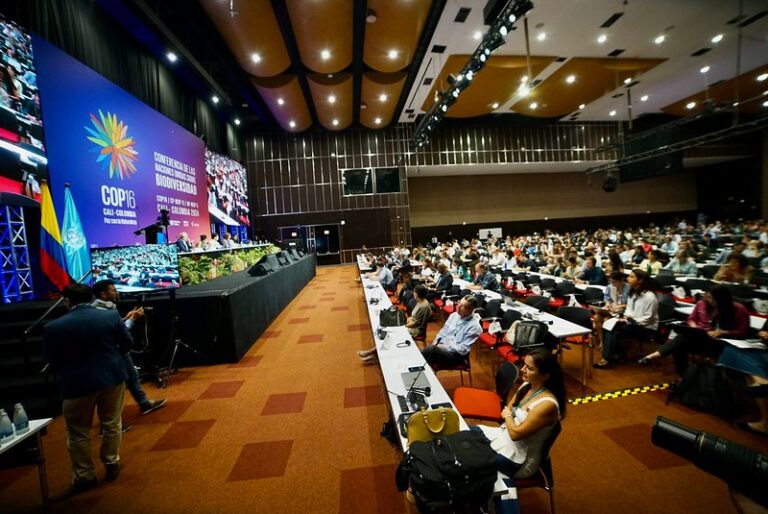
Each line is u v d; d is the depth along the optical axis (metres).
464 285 7.30
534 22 8.91
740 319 3.43
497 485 1.66
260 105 14.19
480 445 1.57
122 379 2.68
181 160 10.61
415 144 15.05
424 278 8.53
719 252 9.37
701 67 12.14
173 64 10.10
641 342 4.81
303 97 13.25
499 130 18.53
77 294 2.57
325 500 2.37
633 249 10.23
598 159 19.19
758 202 20.56
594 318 5.04
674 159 15.28
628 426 3.07
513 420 2.05
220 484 2.57
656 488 2.35
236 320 5.14
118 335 2.72
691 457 1.15
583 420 3.20
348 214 17.91
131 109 8.30
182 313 4.93
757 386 2.88
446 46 9.83
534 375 2.03
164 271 4.63
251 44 8.72
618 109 16.84
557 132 18.91
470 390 2.95
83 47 7.00
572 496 2.30
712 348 3.32
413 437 1.76
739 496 1.09
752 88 14.23
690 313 4.32
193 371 4.79
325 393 4.00
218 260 8.23
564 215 22.52
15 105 5.49
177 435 3.24
